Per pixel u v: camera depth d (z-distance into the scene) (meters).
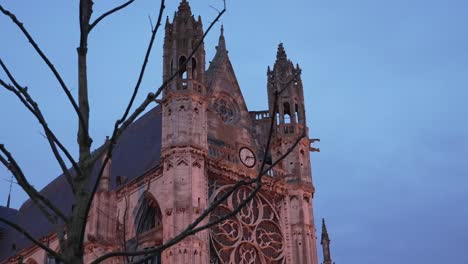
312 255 67.69
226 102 72.06
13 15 14.77
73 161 15.33
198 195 59.91
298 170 71.62
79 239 14.59
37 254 77.25
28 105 14.75
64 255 14.59
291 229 68.94
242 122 72.31
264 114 75.75
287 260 67.25
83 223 14.73
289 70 77.38
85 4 16.28
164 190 60.50
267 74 78.25
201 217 15.03
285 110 75.56
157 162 65.69
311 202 71.31
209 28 17.23
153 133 75.69
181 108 63.44
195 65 67.00
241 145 69.69
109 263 57.28
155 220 63.31
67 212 80.75
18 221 98.88
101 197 60.28
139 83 15.57
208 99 68.12
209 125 68.31
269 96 76.62
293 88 76.12
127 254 14.91
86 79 16.28
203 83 66.12
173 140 61.78
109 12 16.41
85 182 15.51
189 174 60.25
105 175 61.78
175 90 64.12
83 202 15.23
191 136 62.09
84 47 16.27
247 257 64.06
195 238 56.72
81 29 15.95
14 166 14.61
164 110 64.50
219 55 75.38
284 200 70.19
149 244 60.25
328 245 69.62
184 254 55.84
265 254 65.69
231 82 73.94
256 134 74.06
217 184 64.62
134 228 63.53
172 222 57.97
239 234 64.06
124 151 79.62
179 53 66.62
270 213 68.44
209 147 66.19
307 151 74.00
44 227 82.81
